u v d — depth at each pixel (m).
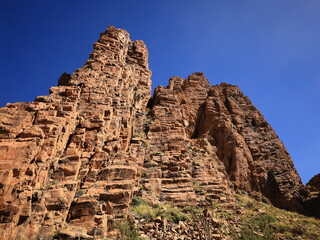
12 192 10.45
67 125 16.25
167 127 28.22
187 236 12.53
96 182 14.03
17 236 9.53
